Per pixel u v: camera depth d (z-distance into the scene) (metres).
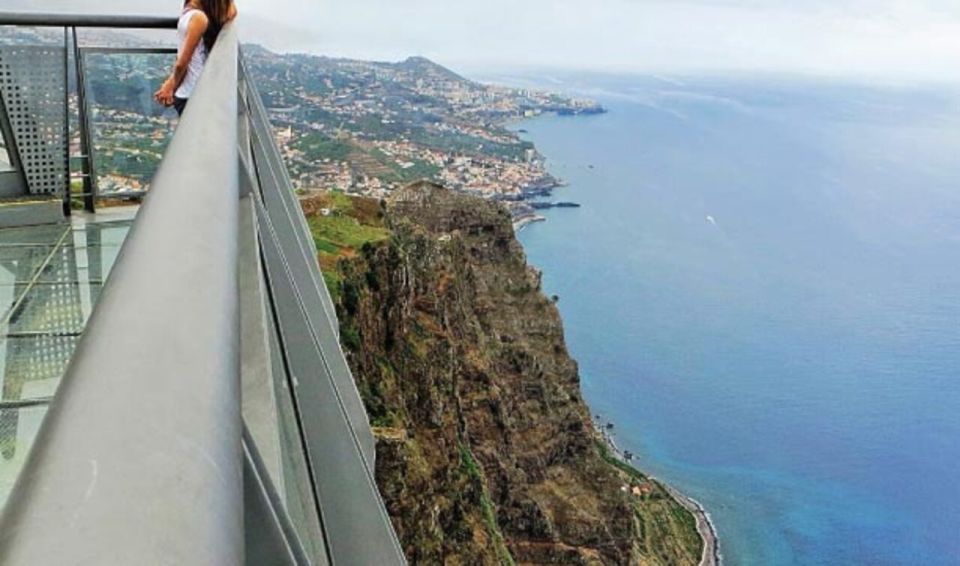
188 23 7.56
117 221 7.62
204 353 1.14
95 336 1.09
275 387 2.73
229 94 3.26
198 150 2.12
